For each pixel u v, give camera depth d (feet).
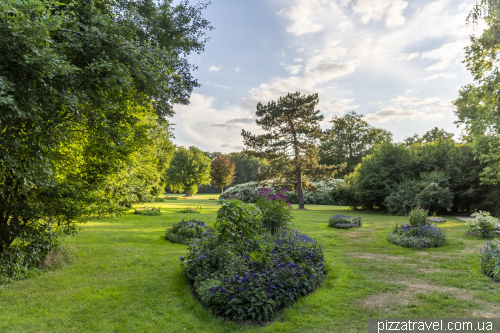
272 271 15.99
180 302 15.70
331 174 97.96
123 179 30.76
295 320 13.44
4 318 13.47
